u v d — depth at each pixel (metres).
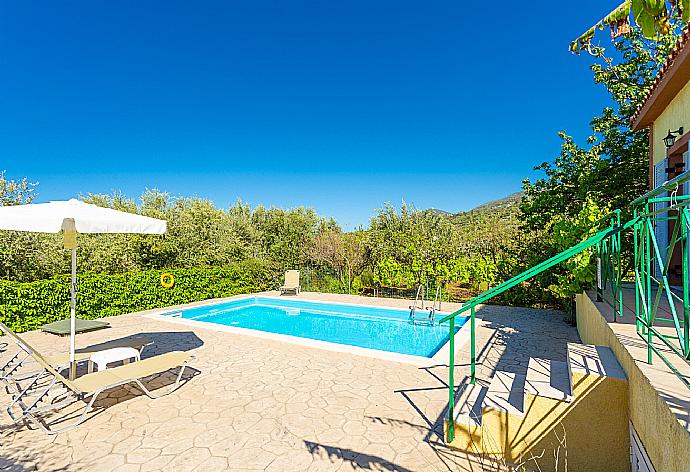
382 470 3.94
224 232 20.06
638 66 13.22
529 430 3.97
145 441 4.55
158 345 8.97
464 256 17.00
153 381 6.54
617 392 3.64
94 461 4.12
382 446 4.40
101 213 5.91
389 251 18.50
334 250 19.66
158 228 6.37
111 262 15.49
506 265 14.16
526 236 15.06
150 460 4.14
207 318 14.19
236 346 8.83
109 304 12.46
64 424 4.98
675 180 2.70
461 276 15.84
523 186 14.90
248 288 17.88
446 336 11.39
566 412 3.83
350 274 19.25
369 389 6.13
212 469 3.98
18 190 14.02
